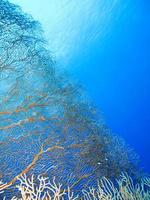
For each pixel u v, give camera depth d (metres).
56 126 5.74
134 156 6.88
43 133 5.60
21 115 5.62
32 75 5.87
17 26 5.54
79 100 6.34
